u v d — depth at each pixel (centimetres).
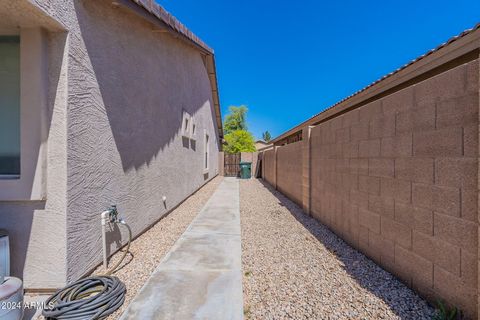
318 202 646
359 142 432
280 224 623
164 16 541
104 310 258
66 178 302
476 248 219
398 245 327
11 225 300
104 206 385
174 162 760
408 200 306
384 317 253
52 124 301
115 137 418
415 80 421
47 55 301
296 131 1146
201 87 1196
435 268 263
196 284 320
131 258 406
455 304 238
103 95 383
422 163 283
